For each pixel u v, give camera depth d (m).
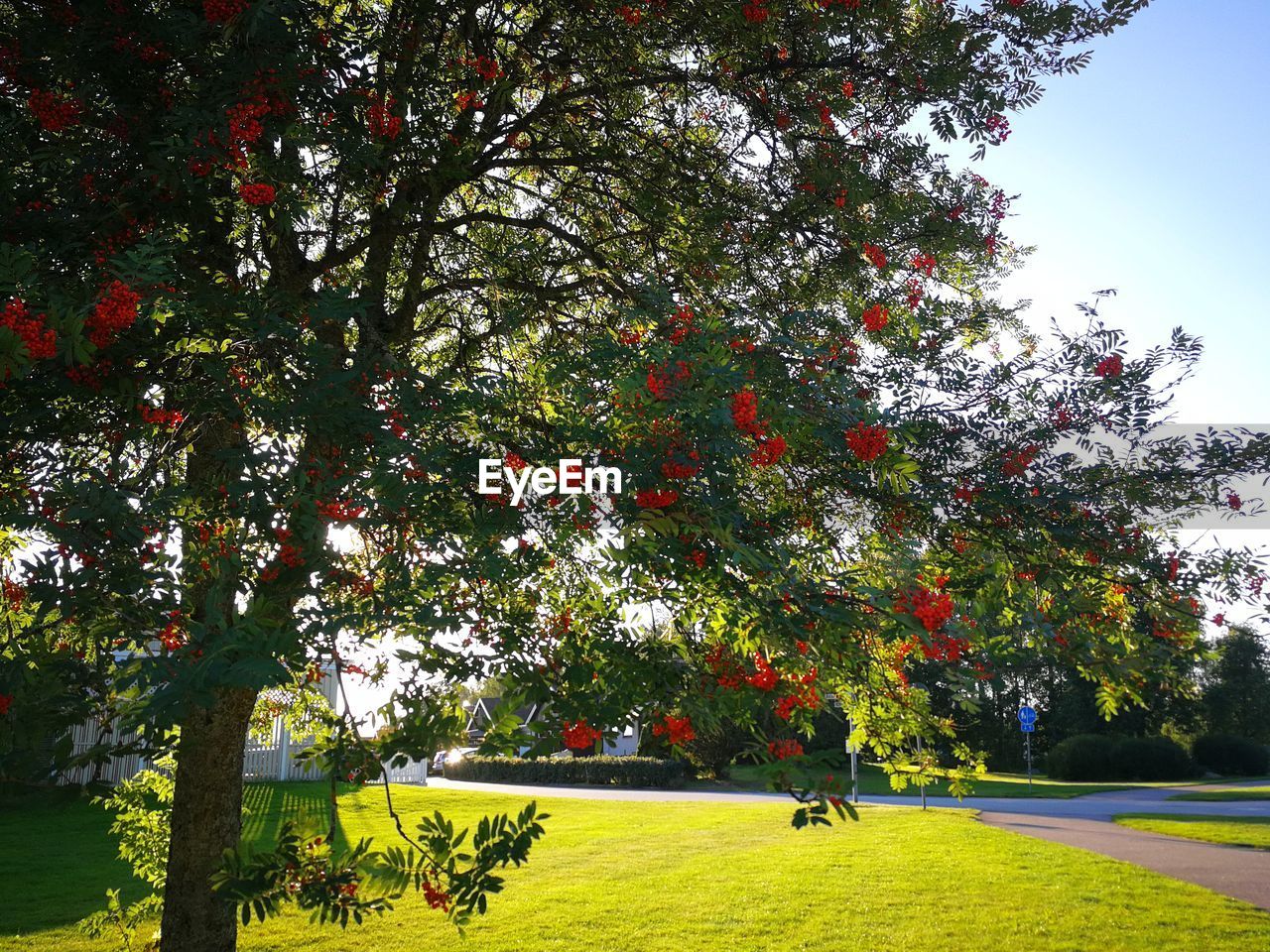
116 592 2.51
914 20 5.42
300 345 3.27
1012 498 3.96
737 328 3.89
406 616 3.04
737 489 3.54
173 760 5.28
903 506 4.05
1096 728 38.34
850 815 2.38
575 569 4.19
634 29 5.44
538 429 3.72
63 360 3.01
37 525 2.42
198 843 5.18
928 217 5.37
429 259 6.55
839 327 4.46
